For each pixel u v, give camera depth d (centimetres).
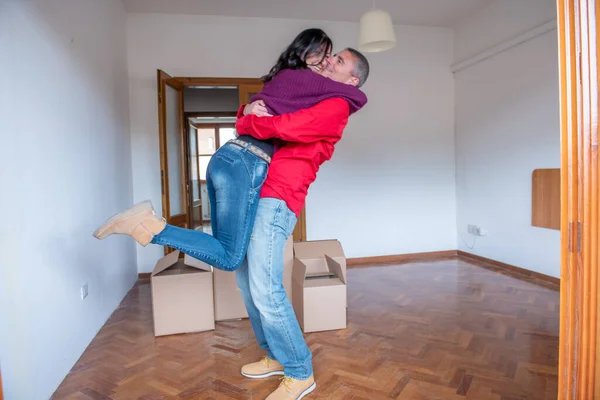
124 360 199
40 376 160
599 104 76
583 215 78
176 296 231
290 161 143
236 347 212
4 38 142
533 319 247
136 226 123
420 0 384
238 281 164
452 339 217
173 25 393
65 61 205
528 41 356
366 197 442
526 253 367
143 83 387
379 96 441
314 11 400
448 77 462
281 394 153
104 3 296
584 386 80
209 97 636
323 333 229
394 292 313
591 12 76
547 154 340
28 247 155
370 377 176
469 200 445
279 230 143
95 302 238
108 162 289
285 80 141
